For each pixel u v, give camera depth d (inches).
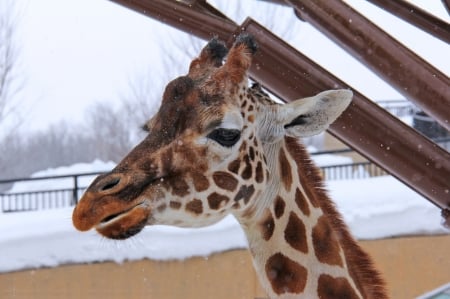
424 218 601.6
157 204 179.6
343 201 626.5
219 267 569.9
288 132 197.2
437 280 594.2
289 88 225.6
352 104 219.6
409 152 221.5
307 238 201.3
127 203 175.8
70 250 566.6
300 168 208.1
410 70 206.7
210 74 189.3
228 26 234.1
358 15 210.5
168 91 187.0
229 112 183.5
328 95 191.5
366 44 208.7
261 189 193.6
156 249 566.6
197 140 182.5
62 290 563.8
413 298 593.6
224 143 183.8
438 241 597.6
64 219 595.8
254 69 225.5
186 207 183.0
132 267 563.8
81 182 878.4
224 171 185.3
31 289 563.5
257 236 201.3
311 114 194.7
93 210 172.6
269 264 201.0
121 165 179.8
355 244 207.6
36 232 579.8
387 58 207.3
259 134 195.3
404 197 625.0
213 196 185.0
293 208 201.8
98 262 562.6
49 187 873.5
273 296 201.8
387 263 593.6
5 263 563.2
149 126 193.9
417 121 884.0
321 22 213.2
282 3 273.7
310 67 224.5
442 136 871.7
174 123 183.3
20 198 843.4
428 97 206.5
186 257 567.2
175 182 181.3
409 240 595.8
